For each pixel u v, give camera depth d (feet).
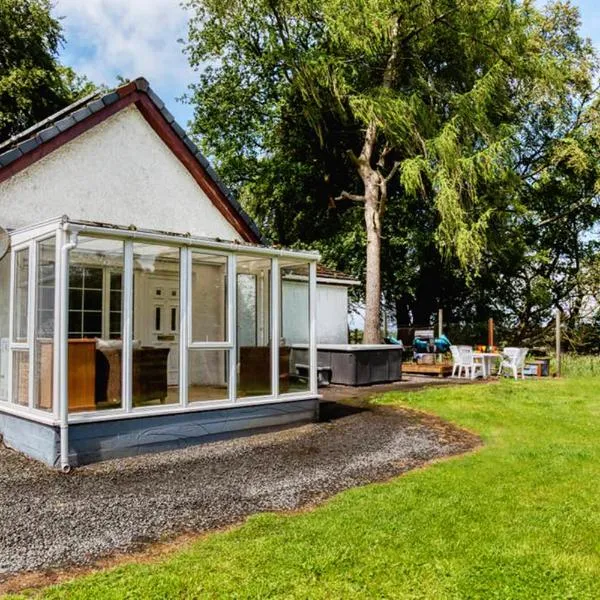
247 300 31.55
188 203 39.75
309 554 14.49
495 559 14.42
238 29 76.18
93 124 34.32
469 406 37.78
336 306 62.85
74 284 28.19
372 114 62.39
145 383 26.13
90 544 15.56
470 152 65.62
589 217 87.30
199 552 14.82
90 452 23.91
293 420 32.01
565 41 87.66
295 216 85.30
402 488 20.34
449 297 91.97
